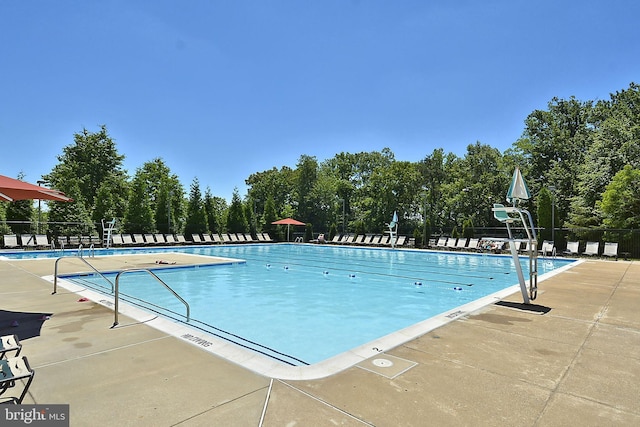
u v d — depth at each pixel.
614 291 7.57
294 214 35.12
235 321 6.52
